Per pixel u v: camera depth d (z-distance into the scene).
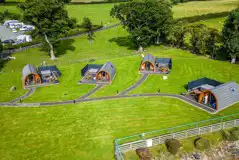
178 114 57.84
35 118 59.28
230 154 45.44
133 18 100.25
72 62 95.75
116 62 92.94
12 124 57.25
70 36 134.00
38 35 98.94
